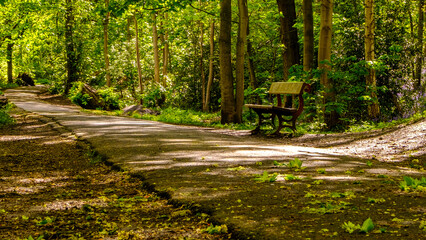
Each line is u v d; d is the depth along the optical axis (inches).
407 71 649.6
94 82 1412.4
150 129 474.6
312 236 122.5
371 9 591.8
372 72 582.9
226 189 189.3
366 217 138.9
